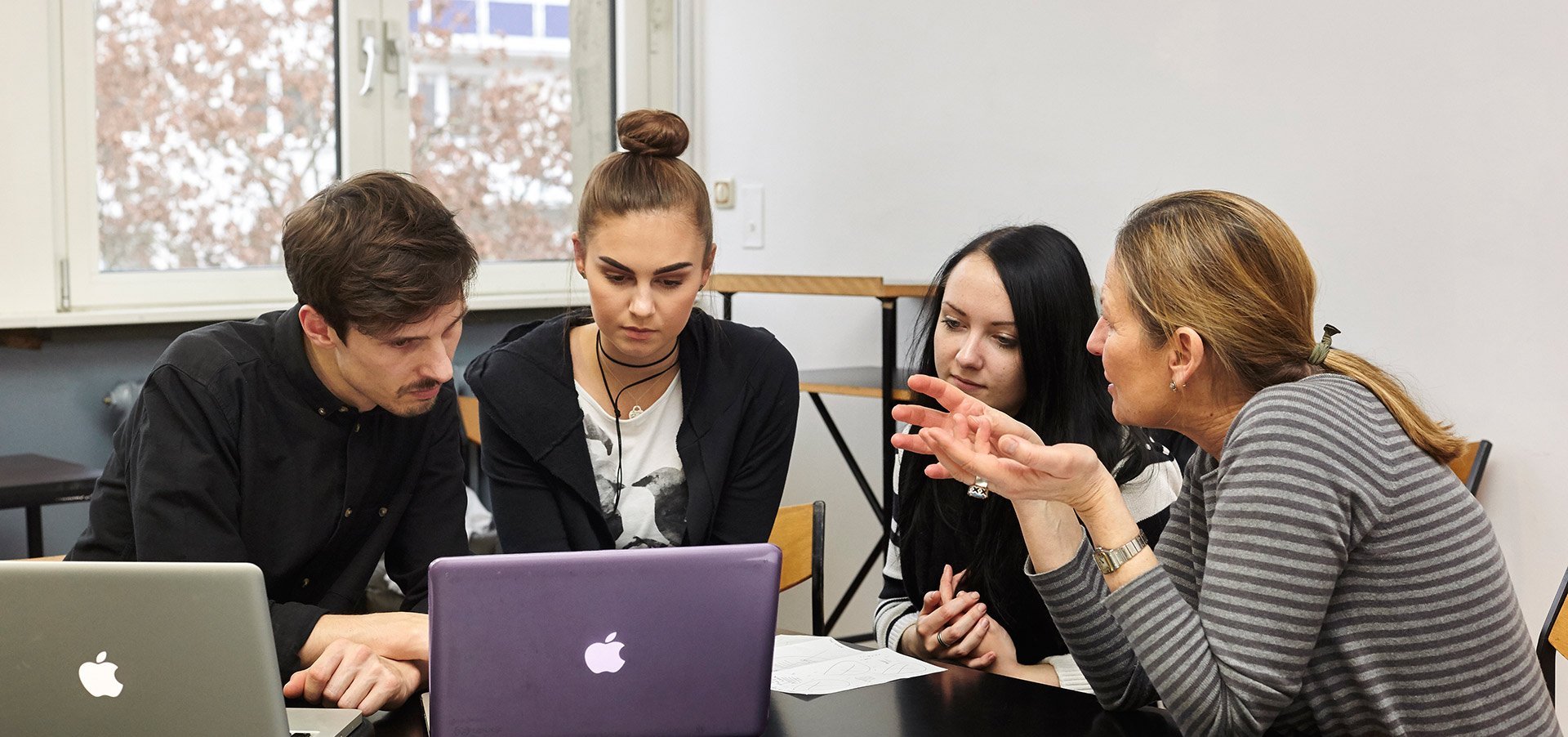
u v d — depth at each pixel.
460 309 1.45
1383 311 2.36
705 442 1.81
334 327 1.41
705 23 3.86
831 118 3.46
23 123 3.14
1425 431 1.23
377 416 1.62
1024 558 1.79
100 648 1.07
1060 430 1.83
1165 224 1.27
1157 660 1.20
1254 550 1.18
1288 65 2.46
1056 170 2.90
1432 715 1.17
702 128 3.91
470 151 3.75
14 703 1.08
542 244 3.89
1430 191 2.28
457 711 1.15
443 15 3.68
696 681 1.19
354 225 1.37
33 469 2.85
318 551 1.61
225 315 3.36
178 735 1.07
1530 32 2.13
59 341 3.21
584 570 1.16
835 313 3.49
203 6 3.37
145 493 1.46
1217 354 1.25
